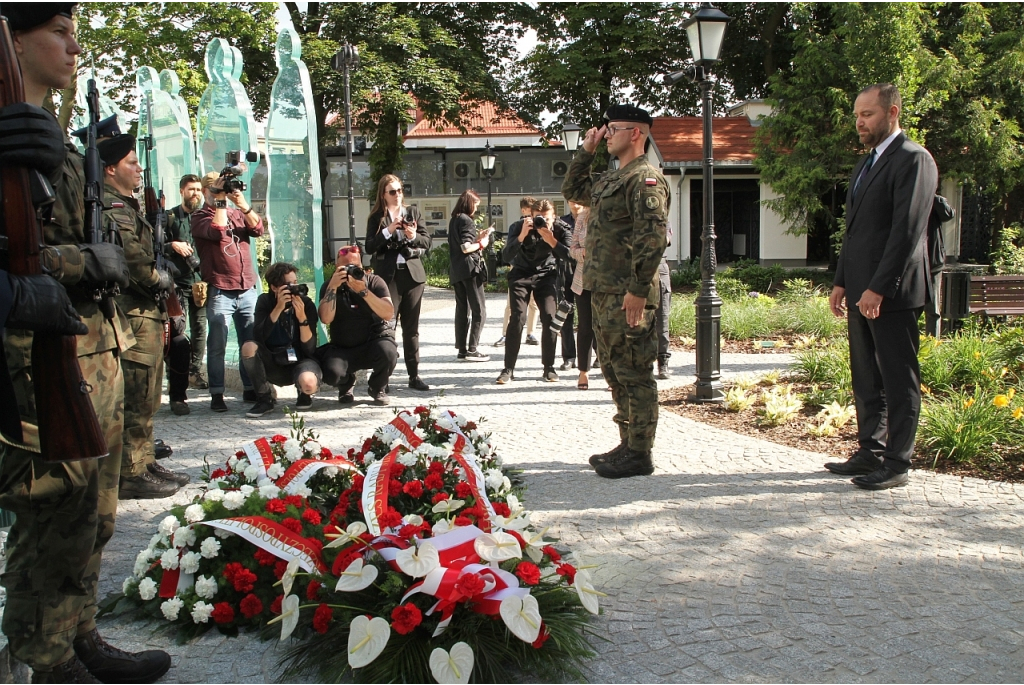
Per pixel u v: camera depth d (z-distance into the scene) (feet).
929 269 16.70
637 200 16.06
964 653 9.95
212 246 24.49
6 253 7.32
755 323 40.83
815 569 12.46
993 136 67.00
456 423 14.90
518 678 9.52
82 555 8.48
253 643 10.44
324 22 89.10
